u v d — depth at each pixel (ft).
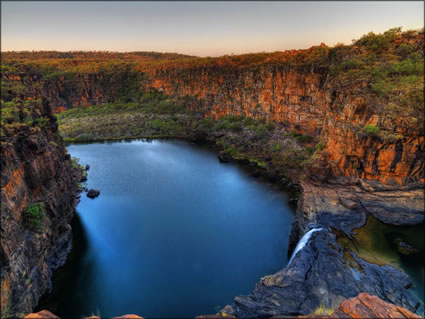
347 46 199.31
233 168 208.23
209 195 160.76
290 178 173.06
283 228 120.98
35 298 68.49
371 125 103.45
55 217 92.32
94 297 79.56
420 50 141.69
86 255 99.96
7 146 73.77
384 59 143.23
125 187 174.70
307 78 219.82
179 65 507.71
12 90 115.44
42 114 116.47
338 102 124.88
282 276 57.67
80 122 384.47
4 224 61.05
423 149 96.43
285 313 45.19
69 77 536.42
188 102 418.51
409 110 98.63
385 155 101.60
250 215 134.21
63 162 125.90
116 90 547.08
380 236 82.43
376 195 99.35
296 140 224.94
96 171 204.95
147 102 496.23
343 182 110.01
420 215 88.99
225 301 76.13
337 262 65.51
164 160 232.94
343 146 111.55
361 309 21.89
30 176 82.84
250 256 100.42
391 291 57.36
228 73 351.46
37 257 73.51
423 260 72.02
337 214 92.22
